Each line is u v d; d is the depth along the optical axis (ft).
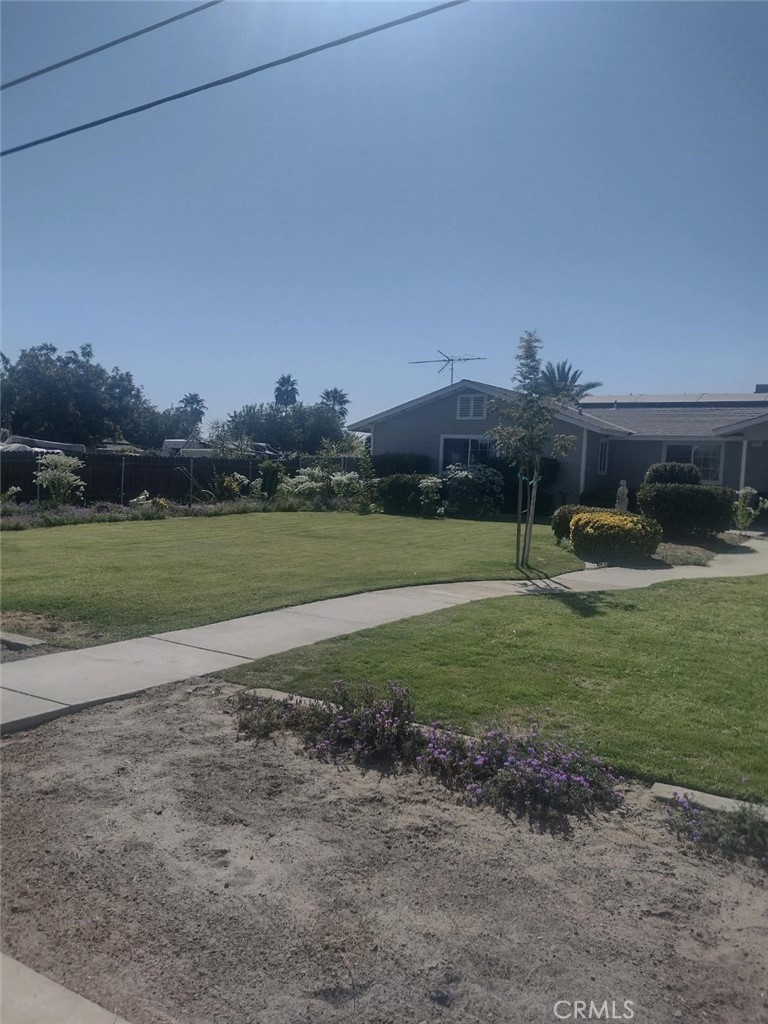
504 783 14.48
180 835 13.25
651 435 83.15
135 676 21.48
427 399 90.63
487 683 20.35
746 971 9.80
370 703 17.84
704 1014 9.10
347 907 11.20
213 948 10.41
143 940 10.61
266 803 14.38
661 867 12.17
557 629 26.40
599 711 18.35
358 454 114.52
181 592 32.81
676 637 25.50
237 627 26.99
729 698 19.31
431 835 13.20
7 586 33.71
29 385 164.04
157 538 54.24
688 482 69.97
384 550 48.49
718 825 13.00
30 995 9.62
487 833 13.26
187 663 22.70
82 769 15.87
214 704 19.49
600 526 45.06
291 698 19.44
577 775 14.62
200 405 301.84
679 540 56.70
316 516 76.38
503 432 42.42
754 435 74.74
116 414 184.85
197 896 11.53
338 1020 9.13
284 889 11.67
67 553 45.24
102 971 10.05
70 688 20.38
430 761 15.79
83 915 11.18
